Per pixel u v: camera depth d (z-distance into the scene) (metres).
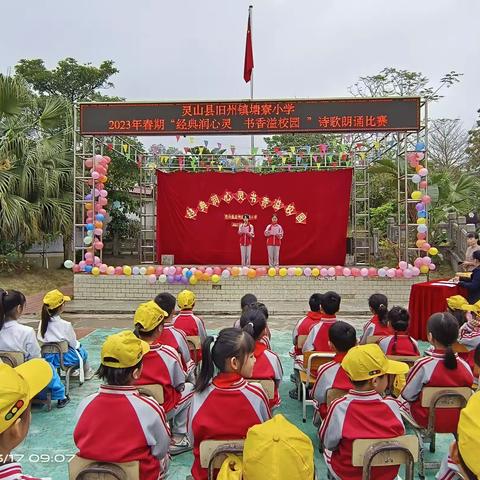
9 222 12.28
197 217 15.81
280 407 5.05
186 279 11.40
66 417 4.77
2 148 13.00
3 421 1.57
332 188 15.45
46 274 14.92
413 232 15.59
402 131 10.91
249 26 12.93
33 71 21.59
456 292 7.45
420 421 3.57
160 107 10.85
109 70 22.08
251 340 2.75
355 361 2.66
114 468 2.38
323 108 10.72
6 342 4.44
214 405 2.67
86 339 8.20
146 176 17.00
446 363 3.48
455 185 17.86
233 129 10.76
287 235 15.67
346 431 2.65
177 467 3.77
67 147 14.88
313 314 5.15
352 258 15.57
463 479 1.88
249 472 1.95
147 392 3.40
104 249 20.91
